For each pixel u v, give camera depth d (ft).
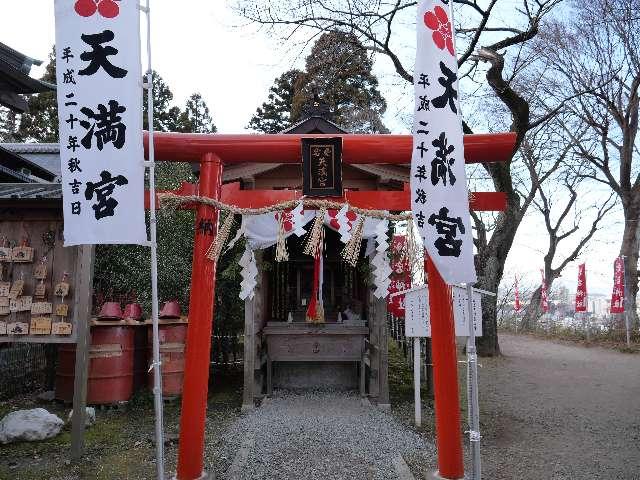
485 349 44.11
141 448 17.93
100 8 12.75
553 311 101.76
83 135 12.66
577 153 62.39
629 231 58.70
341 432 20.07
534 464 16.98
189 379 14.55
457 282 12.78
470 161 16.52
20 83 20.42
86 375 17.16
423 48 13.23
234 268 26.84
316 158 15.87
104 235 12.50
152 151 12.82
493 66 36.96
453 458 14.75
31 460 16.43
